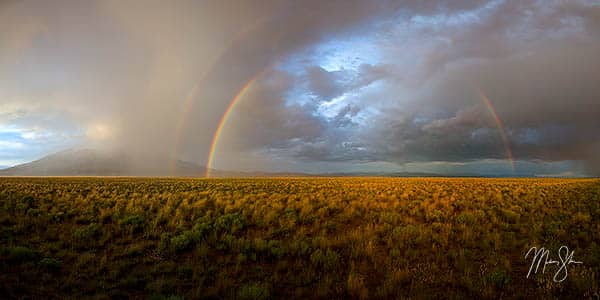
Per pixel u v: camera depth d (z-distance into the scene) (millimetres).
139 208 16078
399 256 9008
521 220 13844
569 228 11992
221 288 6984
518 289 6941
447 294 6590
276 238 11227
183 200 19297
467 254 9016
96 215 14867
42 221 12906
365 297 6547
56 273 7797
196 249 9875
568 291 6777
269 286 7035
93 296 6559
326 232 12102
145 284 7324
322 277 7715
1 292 6531
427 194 23922
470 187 32281
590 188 30281
